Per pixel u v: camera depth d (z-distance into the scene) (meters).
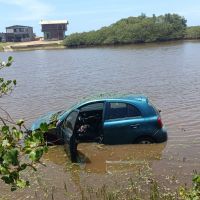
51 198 9.01
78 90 29.08
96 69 46.50
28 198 9.06
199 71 37.50
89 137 12.78
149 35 136.12
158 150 12.05
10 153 3.32
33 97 26.25
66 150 11.74
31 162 3.54
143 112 12.55
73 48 133.00
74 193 9.24
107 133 12.46
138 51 83.81
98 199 8.81
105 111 12.62
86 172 10.59
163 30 137.62
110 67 48.06
